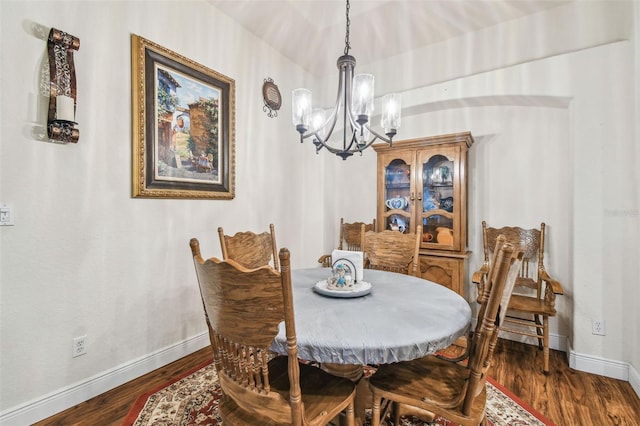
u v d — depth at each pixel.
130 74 1.90
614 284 2.00
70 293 1.66
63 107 1.54
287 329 0.86
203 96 2.34
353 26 2.62
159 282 2.09
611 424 1.56
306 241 3.49
